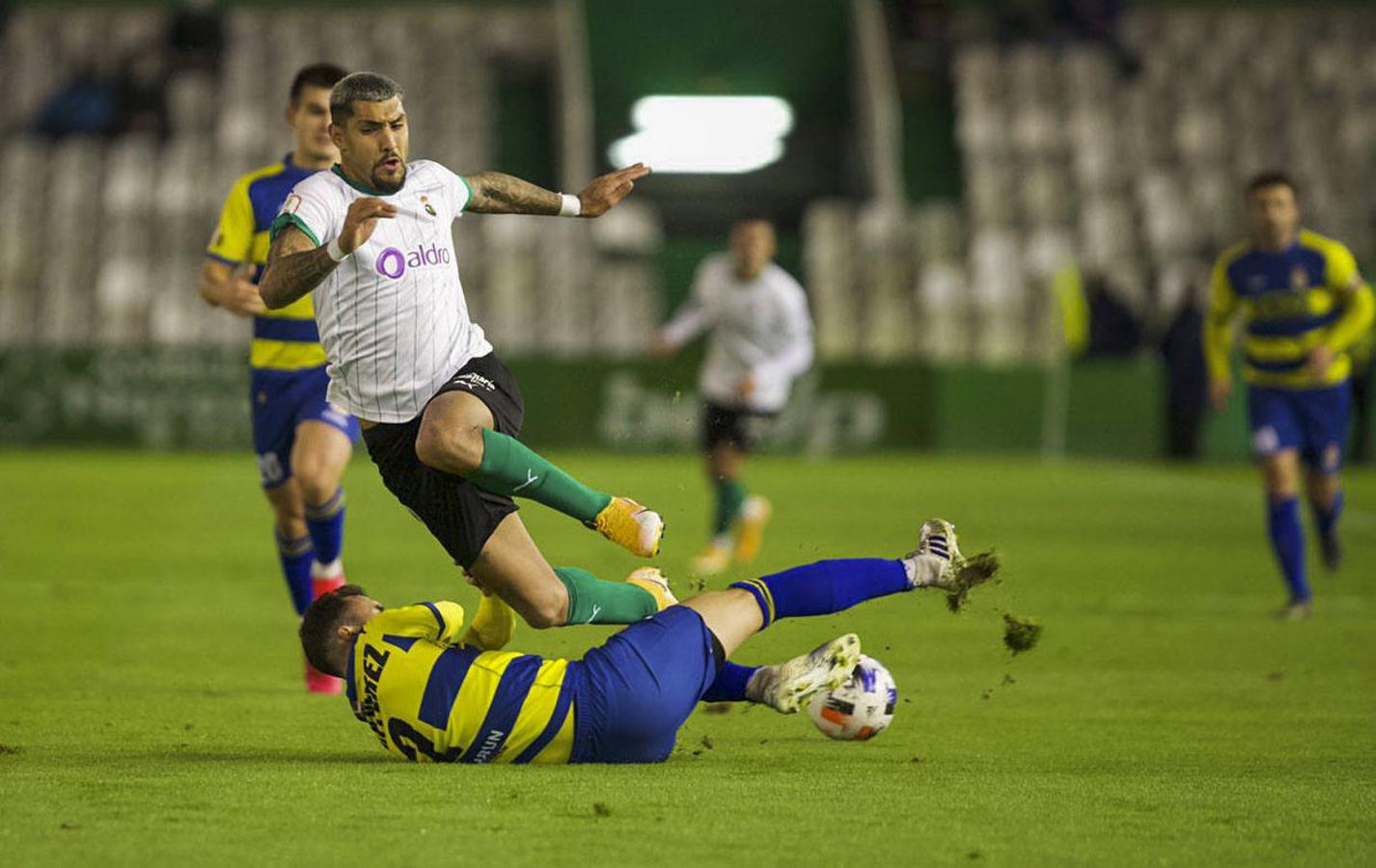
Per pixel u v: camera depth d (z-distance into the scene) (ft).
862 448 270.87
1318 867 43.68
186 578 126.11
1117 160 326.44
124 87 326.44
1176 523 173.58
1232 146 329.31
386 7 347.15
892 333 299.17
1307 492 116.06
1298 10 352.90
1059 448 269.44
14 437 263.29
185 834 46.03
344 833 46.16
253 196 82.28
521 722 55.26
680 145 351.87
